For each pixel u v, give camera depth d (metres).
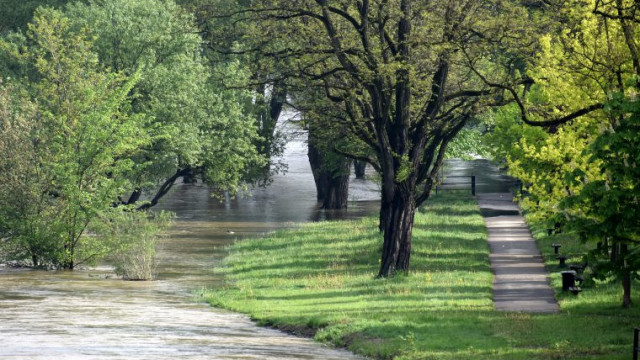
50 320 43.62
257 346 37.00
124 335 38.84
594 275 36.09
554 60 48.97
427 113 61.59
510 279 57.66
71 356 31.91
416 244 74.44
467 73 66.75
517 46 58.94
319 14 64.31
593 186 34.28
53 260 72.50
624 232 34.84
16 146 72.31
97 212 71.19
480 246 73.25
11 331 39.41
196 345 36.31
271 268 67.88
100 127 73.62
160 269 69.25
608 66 44.19
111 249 68.00
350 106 65.38
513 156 72.56
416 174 62.22
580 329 38.75
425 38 58.78
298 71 65.00
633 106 33.16
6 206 71.81
